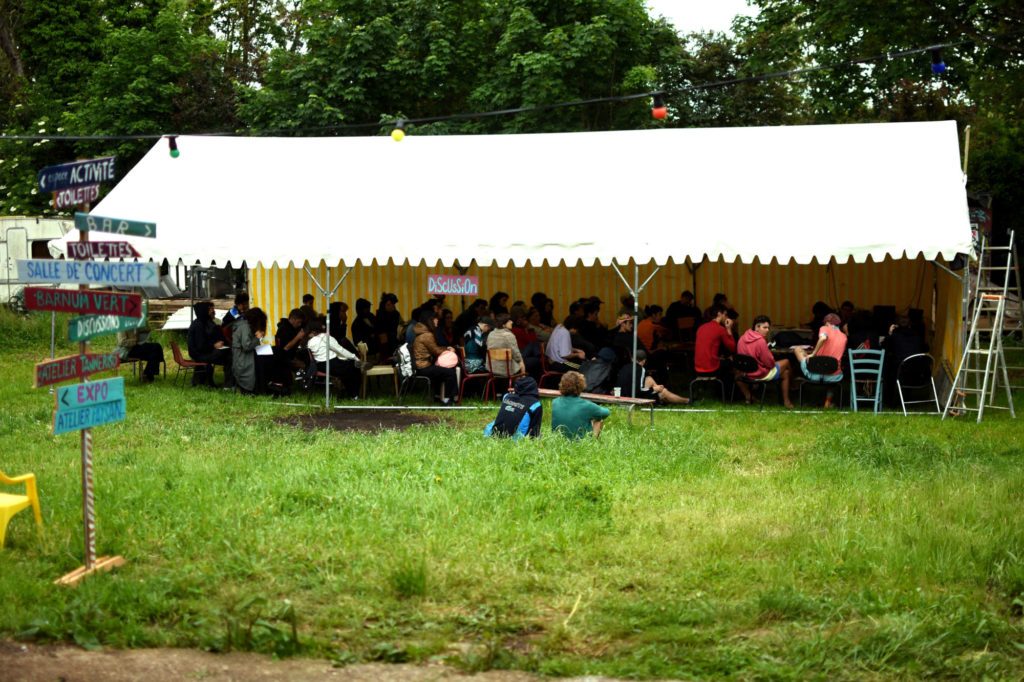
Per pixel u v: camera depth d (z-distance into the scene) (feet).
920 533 23.41
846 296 59.36
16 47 111.96
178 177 50.75
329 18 88.33
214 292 83.05
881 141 49.08
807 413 42.86
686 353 53.88
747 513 25.94
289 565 20.98
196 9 108.06
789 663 16.79
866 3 64.13
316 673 16.26
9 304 69.41
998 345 42.37
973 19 64.34
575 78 79.05
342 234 45.01
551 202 46.73
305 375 46.47
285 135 81.82
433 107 86.94
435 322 46.24
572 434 34.47
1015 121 82.33
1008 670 16.80
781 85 95.25
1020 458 33.22
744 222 44.06
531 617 18.78
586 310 52.95
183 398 45.75
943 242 42.01
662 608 18.94
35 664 16.31
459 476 28.89
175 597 19.15
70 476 28.81
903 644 17.35
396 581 19.70
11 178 95.09
